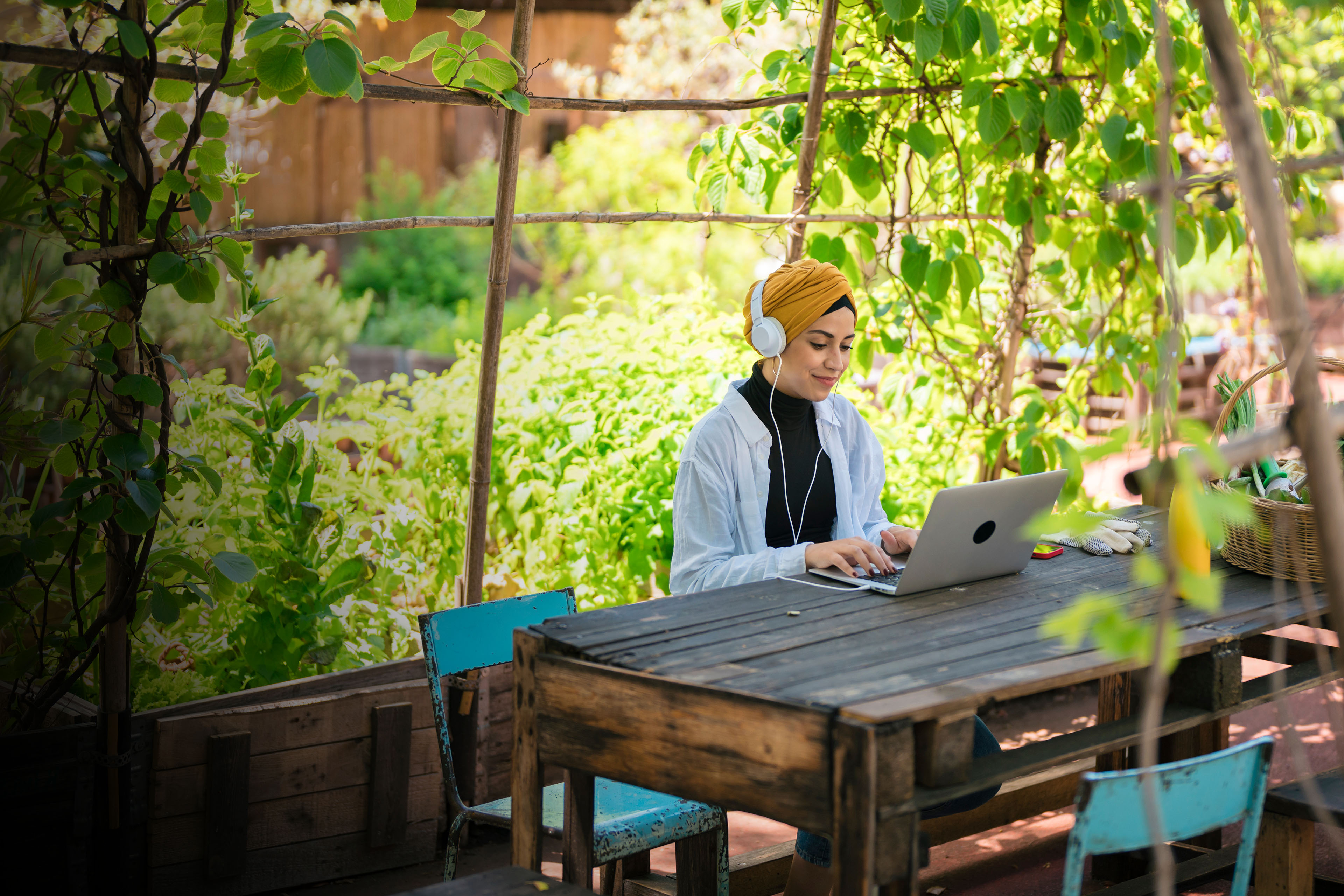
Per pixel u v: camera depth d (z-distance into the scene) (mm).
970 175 3975
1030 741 3904
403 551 3570
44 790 2557
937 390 4211
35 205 2486
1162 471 1117
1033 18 3773
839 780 1595
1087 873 3057
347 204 10906
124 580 2549
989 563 2387
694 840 2416
